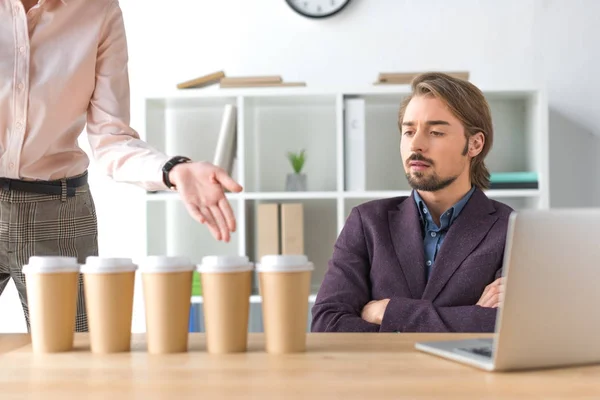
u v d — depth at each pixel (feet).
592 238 2.43
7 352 2.86
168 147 10.27
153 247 9.51
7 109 4.55
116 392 2.11
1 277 4.94
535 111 9.12
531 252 2.34
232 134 9.32
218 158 9.29
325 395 2.03
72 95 4.63
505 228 4.87
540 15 9.90
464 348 2.71
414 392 2.08
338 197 9.02
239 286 2.73
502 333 2.35
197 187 3.28
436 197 5.01
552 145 9.94
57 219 4.82
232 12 10.14
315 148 10.14
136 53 10.23
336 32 10.05
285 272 2.70
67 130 4.77
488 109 5.07
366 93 9.06
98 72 4.76
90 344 2.91
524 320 2.35
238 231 9.69
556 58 9.91
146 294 2.76
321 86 10.00
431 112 4.87
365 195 9.01
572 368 2.47
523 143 9.89
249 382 2.21
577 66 9.88
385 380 2.24
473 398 2.01
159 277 2.72
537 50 9.92
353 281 4.98
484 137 5.07
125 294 2.81
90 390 2.14
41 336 2.83
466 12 9.96
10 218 4.68
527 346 2.38
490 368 2.38
